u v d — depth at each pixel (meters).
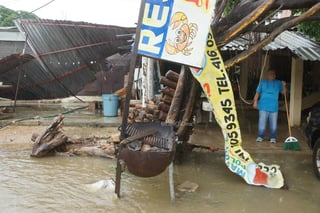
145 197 5.66
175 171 7.13
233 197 5.74
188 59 5.29
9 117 13.16
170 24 5.24
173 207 5.28
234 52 11.09
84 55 14.16
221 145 9.34
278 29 6.38
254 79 14.44
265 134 10.65
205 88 6.22
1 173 6.79
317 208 5.34
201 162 7.82
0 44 19.25
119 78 20.83
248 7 6.54
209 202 5.51
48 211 5.07
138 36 5.25
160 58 5.25
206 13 5.25
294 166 7.57
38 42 13.32
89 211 5.08
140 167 5.22
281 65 13.59
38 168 7.18
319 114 6.59
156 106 8.05
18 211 5.05
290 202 5.56
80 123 11.75
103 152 8.03
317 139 6.68
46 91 16.17
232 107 6.23
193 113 7.48
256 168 6.34
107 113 13.67
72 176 6.68
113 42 14.02
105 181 6.19
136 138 5.54
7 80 15.41
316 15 6.71
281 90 9.63
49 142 8.07
